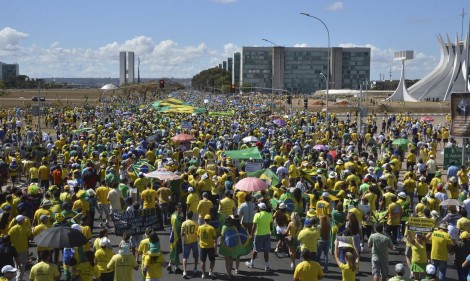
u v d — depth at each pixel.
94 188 20.08
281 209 15.59
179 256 15.55
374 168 22.52
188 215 13.84
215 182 19.19
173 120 50.34
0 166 23.91
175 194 19.30
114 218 15.23
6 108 92.56
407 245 13.05
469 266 11.80
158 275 11.51
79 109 79.81
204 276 13.64
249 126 44.66
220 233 15.47
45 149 27.55
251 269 14.48
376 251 12.22
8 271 10.17
